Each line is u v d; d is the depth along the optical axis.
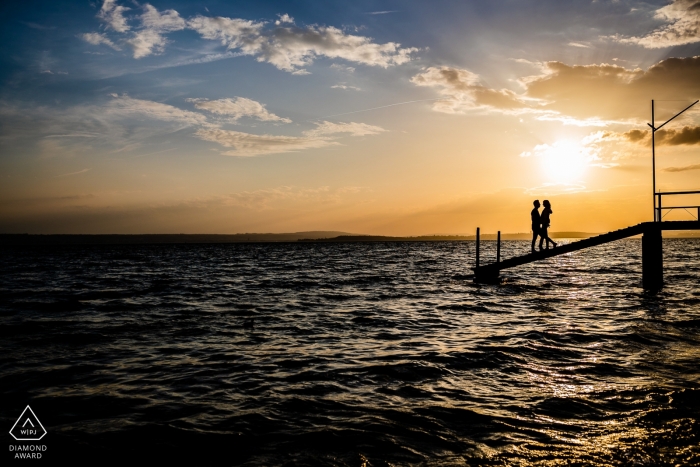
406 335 13.45
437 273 37.38
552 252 24.67
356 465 5.87
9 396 8.59
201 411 7.72
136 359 11.16
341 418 7.30
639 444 6.23
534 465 5.76
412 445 6.35
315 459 6.04
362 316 16.78
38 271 43.38
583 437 6.48
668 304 18.72
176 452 6.34
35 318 16.97
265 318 16.64
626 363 10.08
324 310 18.41
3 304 20.59
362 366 10.16
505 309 18.16
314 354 11.36
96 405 8.09
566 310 17.61
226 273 39.31
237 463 6.01
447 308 18.55
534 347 11.62
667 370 9.52
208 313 17.86
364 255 80.31
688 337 12.59
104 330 14.66
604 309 17.72
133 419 7.45
